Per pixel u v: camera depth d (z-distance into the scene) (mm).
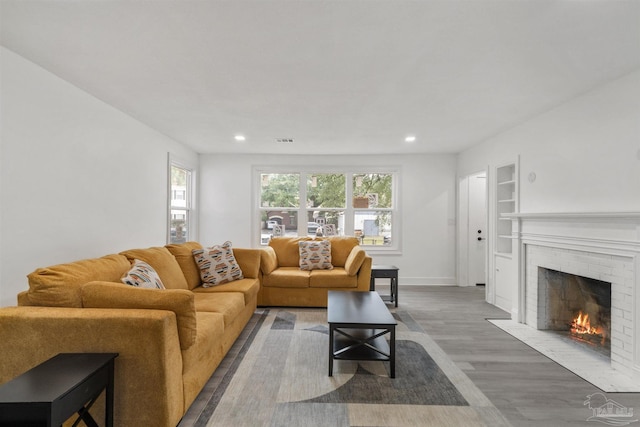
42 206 2430
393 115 3516
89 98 2914
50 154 2496
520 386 2281
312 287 4188
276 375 2391
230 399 2076
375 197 5836
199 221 5695
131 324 1607
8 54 2152
